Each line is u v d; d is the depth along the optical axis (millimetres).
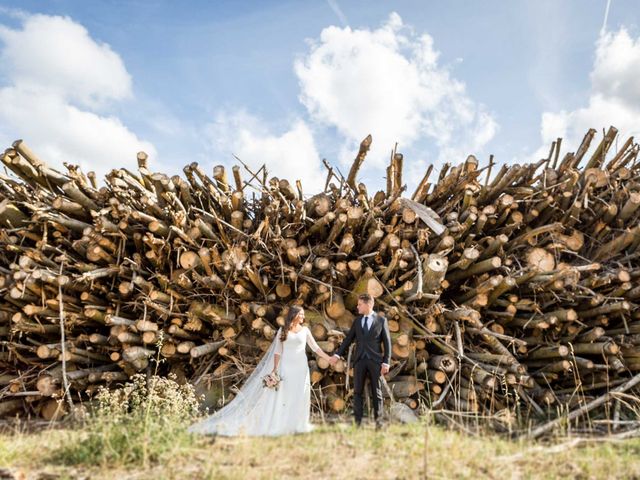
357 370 5578
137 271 7129
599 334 6781
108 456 4211
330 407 6641
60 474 3873
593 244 7984
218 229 7625
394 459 4199
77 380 6672
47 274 6770
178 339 7023
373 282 6906
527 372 7078
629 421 5586
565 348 6652
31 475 3898
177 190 7680
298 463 4141
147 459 4156
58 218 7223
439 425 5680
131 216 7172
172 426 4742
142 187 7676
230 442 4824
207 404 6598
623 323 7355
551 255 7461
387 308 6879
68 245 7520
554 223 7273
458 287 7625
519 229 8078
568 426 5512
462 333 7090
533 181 8156
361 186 7738
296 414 5566
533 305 7070
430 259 6637
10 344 7004
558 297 7020
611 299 7152
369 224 7422
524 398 6633
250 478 3750
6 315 7273
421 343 7008
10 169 7672
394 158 7586
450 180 7723
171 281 7059
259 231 7051
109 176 7453
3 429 5980
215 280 6812
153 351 6715
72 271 7402
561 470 3979
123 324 6668
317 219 7598
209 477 3703
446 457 4172
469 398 6527
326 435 5059
